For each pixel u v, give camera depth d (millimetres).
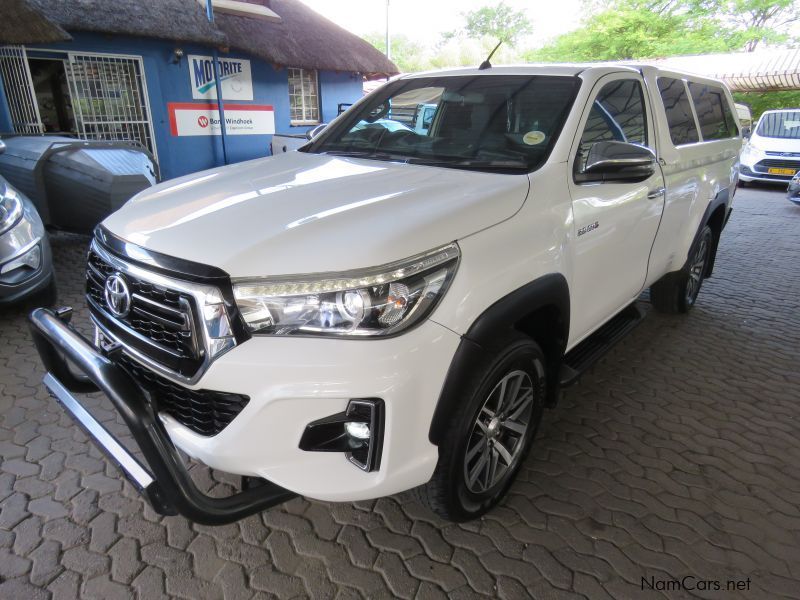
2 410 2971
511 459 2340
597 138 2666
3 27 7473
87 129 9508
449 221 1854
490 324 1878
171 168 10742
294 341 1629
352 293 1612
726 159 4445
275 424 1656
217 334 1644
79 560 2057
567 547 2186
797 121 12766
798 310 4965
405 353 1658
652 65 3516
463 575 2043
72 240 6359
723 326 4520
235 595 1938
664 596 1978
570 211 2354
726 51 25500
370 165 2568
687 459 2770
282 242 1710
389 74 15109
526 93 2725
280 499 1820
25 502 2330
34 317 2047
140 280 1818
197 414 1805
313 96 13953
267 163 2770
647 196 3051
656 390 3449
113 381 1650
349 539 2203
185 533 2203
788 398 3393
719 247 7398
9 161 5637
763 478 2643
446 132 2781
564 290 2305
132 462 1743
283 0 14008
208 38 10023
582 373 2787
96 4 8922
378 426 1676
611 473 2645
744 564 2131
